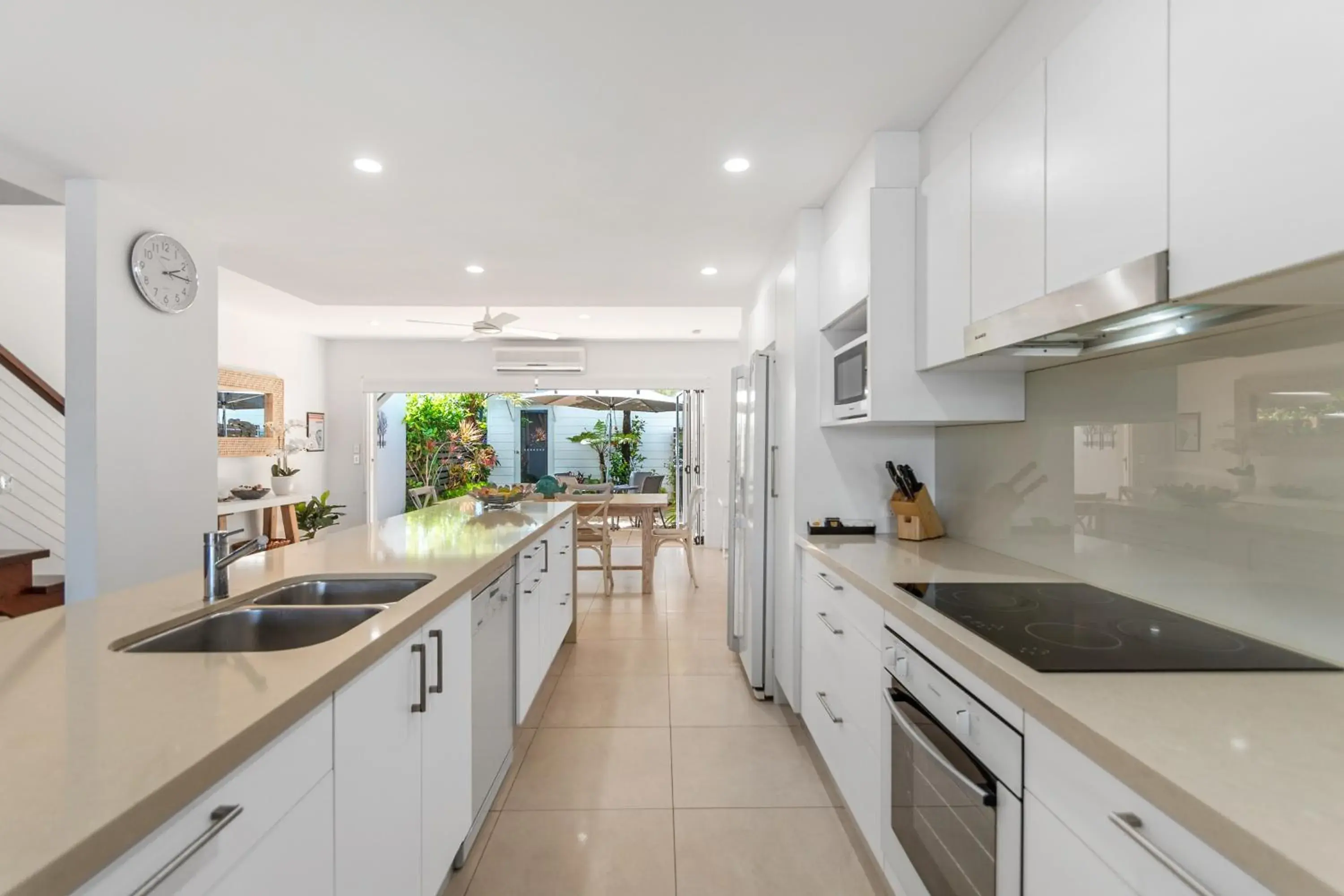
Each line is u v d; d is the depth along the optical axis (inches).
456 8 64.8
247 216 121.3
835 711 87.4
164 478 118.0
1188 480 58.6
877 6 65.2
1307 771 30.3
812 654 101.7
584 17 66.3
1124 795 33.3
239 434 250.2
